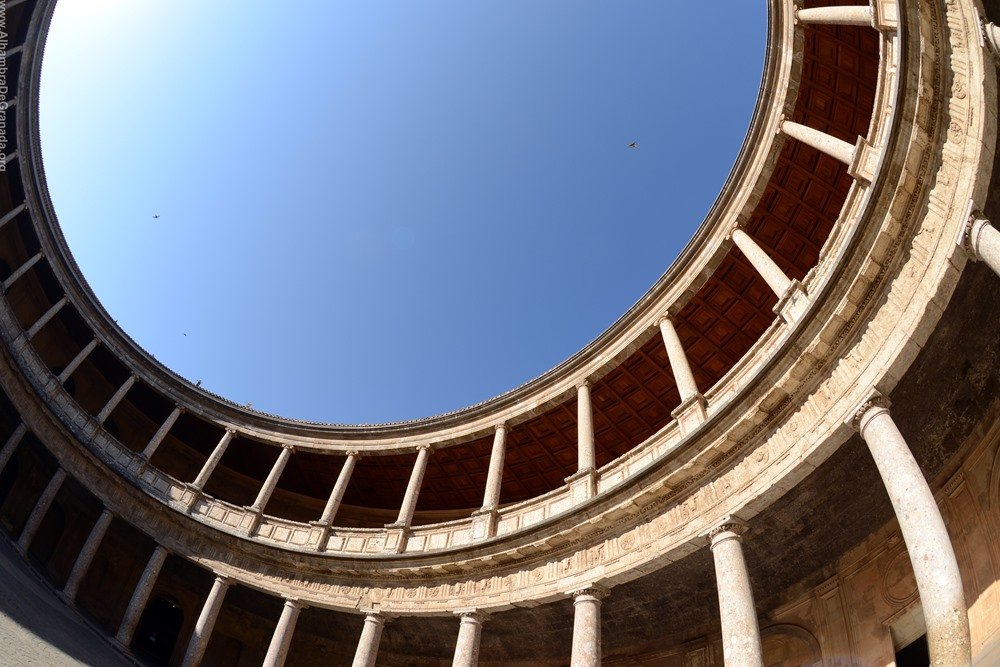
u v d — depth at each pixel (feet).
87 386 106.32
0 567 56.34
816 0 67.36
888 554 50.60
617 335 80.69
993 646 37.24
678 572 57.57
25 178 90.94
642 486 56.03
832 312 44.70
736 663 39.47
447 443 91.71
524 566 63.10
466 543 69.82
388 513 111.96
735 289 78.48
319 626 86.79
